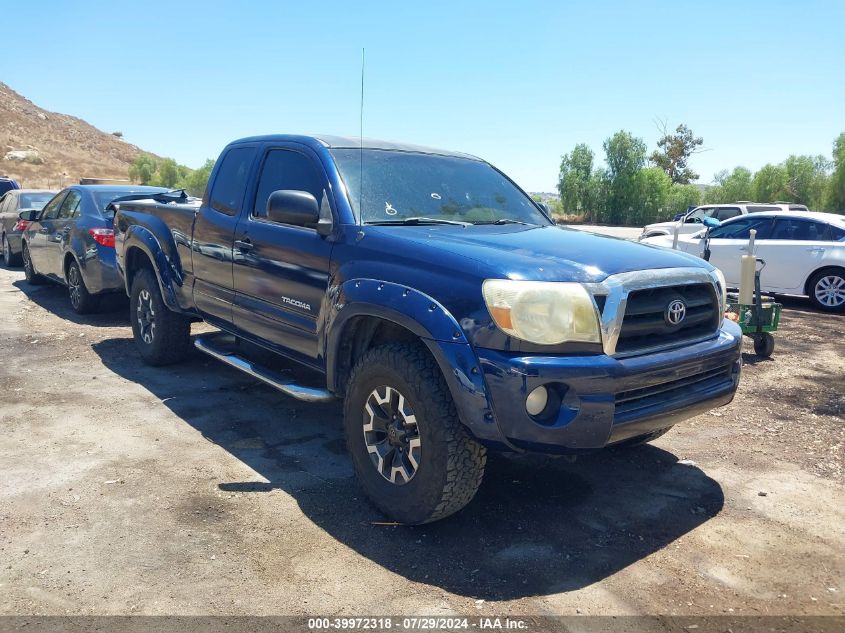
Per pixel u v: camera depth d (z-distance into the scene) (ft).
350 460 13.43
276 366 20.17
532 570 10.22
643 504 12.53
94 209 27.61
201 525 11.34
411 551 10.68
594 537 11.28
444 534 11.24
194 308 18.33
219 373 20.26
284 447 14.87
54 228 30.42
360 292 11.68
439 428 10.46
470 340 10.15
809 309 37.11
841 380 21.15
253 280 15.28
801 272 36.94
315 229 13.51
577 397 9.95
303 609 9.14
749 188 171.42
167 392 18.44
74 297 28.94
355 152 14.65
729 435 16.22
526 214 15.66
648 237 63.62
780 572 10.31
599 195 192.24
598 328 10.15
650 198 186.70
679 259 12.00
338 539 10.98
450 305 10.44
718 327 12.26
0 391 18.29
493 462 14.32
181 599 9.30
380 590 9.61
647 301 10.85
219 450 14.60
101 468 13.52
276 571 10.03
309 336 13.70
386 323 12.08
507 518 11.86
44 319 27.96
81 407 17.13
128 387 18.83
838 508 12.46
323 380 18.79
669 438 16.01
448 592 9.61
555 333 9.96
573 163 196.44
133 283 20.89
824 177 159.63
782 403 18.74
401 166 14.93
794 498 12.85
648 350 10.78
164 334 19.94
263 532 11.16
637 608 9.34
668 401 11.08
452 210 14.46
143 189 30.01
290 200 12.75
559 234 13.24
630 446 15.14
